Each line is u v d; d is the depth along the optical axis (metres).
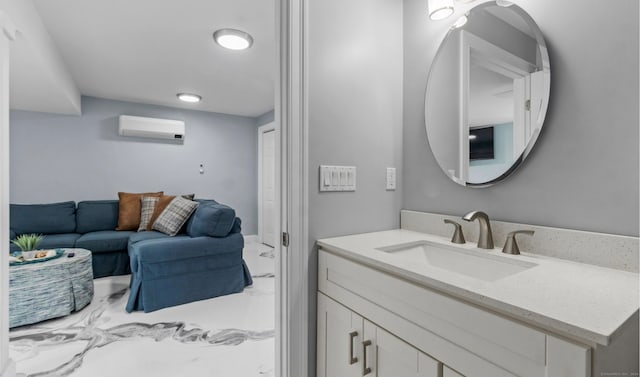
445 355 0.78
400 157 1.56
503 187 1.18
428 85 1.43
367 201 1.42
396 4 1.53
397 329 0.91
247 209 5.32
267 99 4.24
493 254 1.07
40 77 2.54
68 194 3.96
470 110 1.26
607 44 0.92
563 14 1.01
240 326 2.27
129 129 4.17
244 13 2.14
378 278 0.97
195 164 4.83
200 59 2.90
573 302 0.65
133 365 1.78
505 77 1.15
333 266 1.16
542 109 1.05
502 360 0.66
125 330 2.19
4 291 1.54
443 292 0.79
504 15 1.16
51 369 1.73
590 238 0.94
